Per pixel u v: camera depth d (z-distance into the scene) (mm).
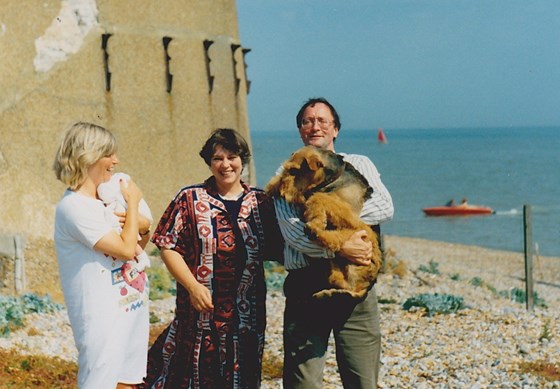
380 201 5277
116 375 4855
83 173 4898
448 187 75312
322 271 5191
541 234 39219
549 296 18500
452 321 11797
